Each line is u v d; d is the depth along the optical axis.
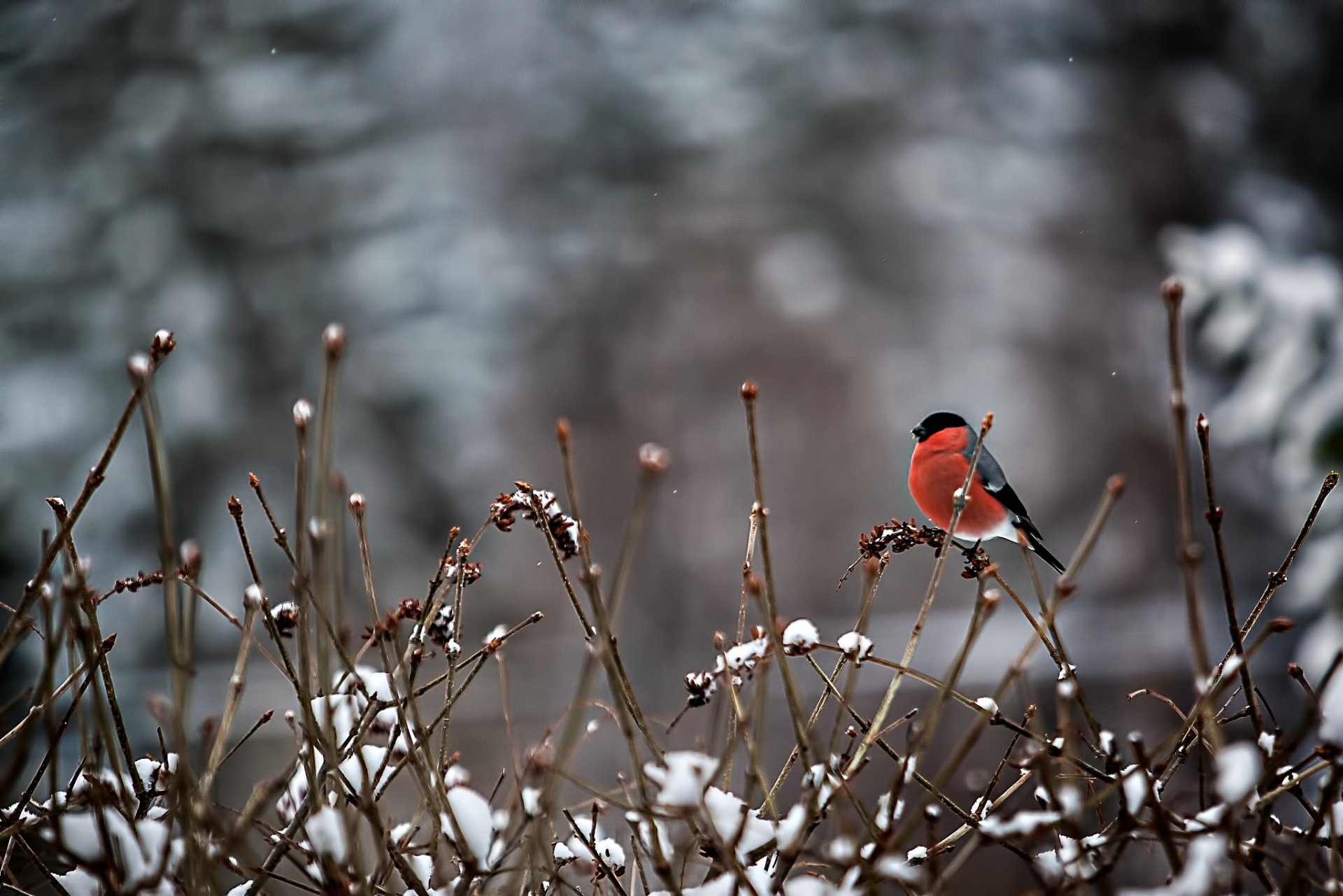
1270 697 10.16
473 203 22.44
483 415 20.88
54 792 1.99
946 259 21.45
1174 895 1.89
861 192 21.92
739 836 2.00
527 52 23.33
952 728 11.24
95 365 19.56
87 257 20.64
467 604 19.23
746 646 2.27
